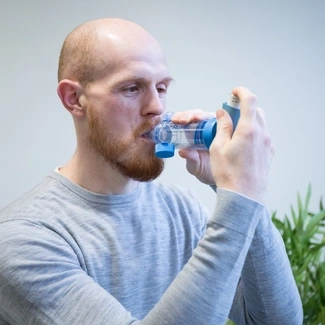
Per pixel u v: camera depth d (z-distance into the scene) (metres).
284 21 2.08
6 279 0.75
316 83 2.14
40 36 1.87
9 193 1.90
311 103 2.15
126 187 0.92
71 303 0.72
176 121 0.80
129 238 0.90
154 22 1.96
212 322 0.65
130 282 0.88
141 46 0.84
